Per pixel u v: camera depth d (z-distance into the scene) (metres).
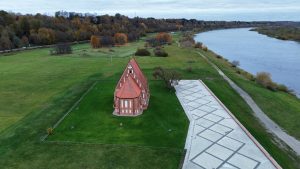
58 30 198.25
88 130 53.03
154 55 137.88
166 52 146.00
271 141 52.22
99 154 44.75
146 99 63.38
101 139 49.47
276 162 42.53
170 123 56.09
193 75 94.81
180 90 77.62
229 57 159.38
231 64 129.00
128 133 51.66
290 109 72.12
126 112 59.44
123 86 59.34
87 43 199.50
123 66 109.56
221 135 51.25
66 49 146.25
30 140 49.62
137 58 128.25
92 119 57.84
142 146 46.94
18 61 124.75
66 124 55.81
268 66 134.12
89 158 43.69
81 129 53.53
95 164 42.16
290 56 161.38
